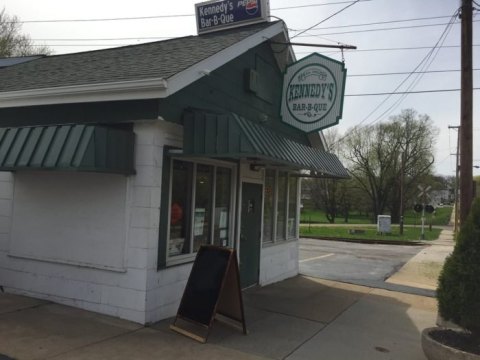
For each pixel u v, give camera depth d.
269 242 9.95
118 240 6.33
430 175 60.44
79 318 6.19
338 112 8.23
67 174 6.83
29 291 7.08
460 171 8.22
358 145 59.66
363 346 5.98
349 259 16.11
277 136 7.39
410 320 7.45
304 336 6.25
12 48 28.88
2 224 7.40
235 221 8.20
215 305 5.73
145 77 6.01
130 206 6.27
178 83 6.12
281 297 8.61
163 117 6.14
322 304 8.25
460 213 8.12
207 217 7.54
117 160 6.02
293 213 11.34
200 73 6.62
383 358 5.56
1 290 7.33
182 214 6.95
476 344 5.09
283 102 8.69
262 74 8.92
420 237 30.11
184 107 6.58
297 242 11.45
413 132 57.88
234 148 5.96
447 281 5.23
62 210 6.84
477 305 4.97
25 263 7.14
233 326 6.35
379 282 11.03
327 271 12.70
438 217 71.12
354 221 62.66
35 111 7.09
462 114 8.24
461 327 5.27
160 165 6.29
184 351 5.30
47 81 7.31
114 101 6.36
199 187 7.32
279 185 10.43
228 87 7.75
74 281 6.67
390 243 25.84
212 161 7.47
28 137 6.16
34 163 5.85
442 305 5.27
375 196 59.97
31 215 7.12
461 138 8.25
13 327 5.68
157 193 6.24
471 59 8.24
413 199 59.00
